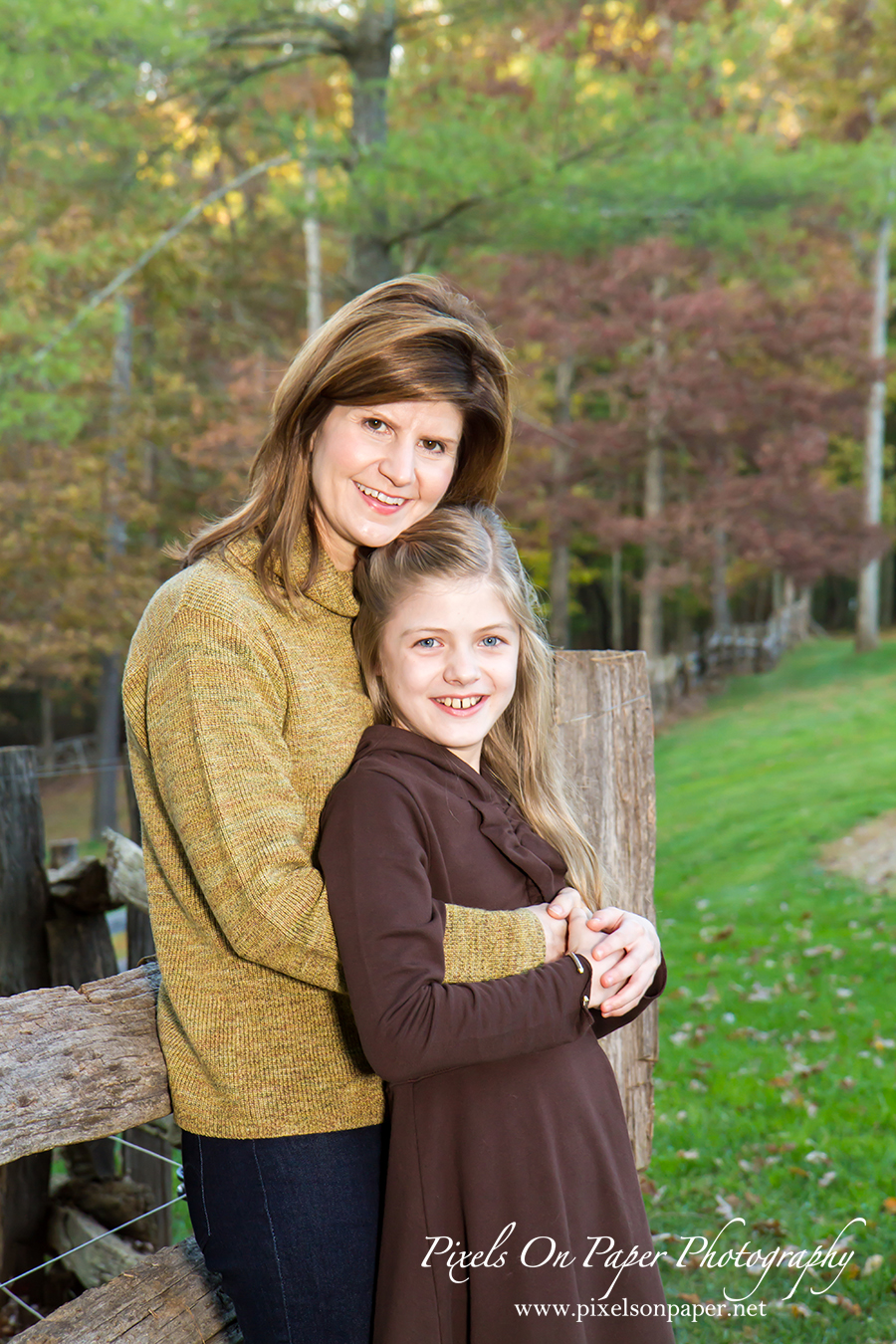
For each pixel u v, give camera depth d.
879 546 20.19
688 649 27.50
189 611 1.42
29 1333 1.55
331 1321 1.45
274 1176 1.45
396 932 1.34
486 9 10.89
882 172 10.55
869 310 20.34
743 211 10.84
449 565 1.60
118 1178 3.39
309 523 1.66
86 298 10.79
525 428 15.02
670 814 10.14
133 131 9.88
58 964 3.48
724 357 19.92
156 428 13.97
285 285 17.80
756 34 10.33
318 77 14.65
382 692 1.66
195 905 1.45
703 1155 4.02
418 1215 1.44
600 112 9.61
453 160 9.23
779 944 6.45
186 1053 1.51
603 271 18.12
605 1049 2.45
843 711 14.66
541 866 1.62
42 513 12.48
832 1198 3.62
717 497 19.81
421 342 1.58
